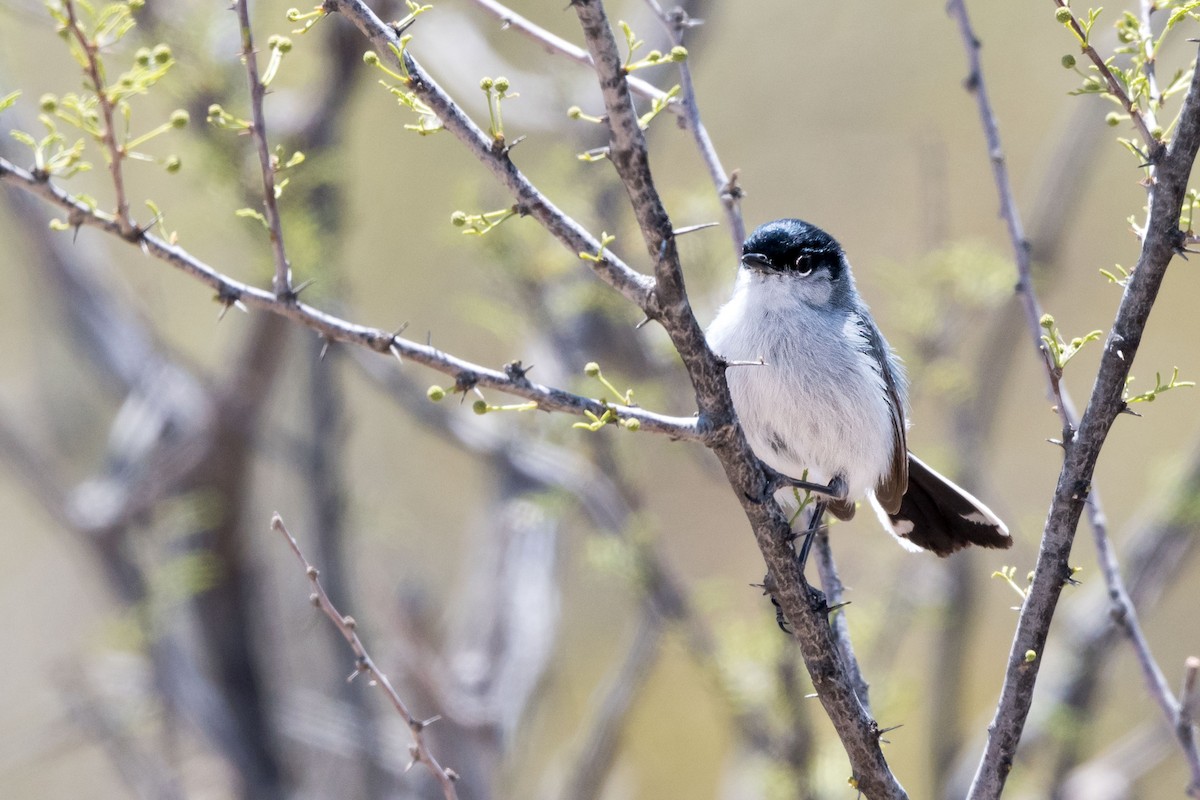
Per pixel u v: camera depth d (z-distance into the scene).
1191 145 5.03
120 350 12.66
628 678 11.03
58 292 12.80
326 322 5.20
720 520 15.66
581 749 11.02
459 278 15.30
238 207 10.34
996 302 11.24
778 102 18.06
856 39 18.12
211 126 10.18
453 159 15.51
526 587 12.54
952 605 11.52
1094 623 11.22
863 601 12.30
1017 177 17.20
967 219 17.12
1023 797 11.24
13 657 15.94
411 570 13.45
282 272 5.18
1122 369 5.24
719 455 5.57
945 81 17.83
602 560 10.54
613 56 4.79
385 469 16.20
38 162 4.87
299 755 12.75
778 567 5.74
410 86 5.11
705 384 5.38
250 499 12.16
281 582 14.01
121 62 9.82
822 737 11.55
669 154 17.33
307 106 10.82
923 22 17.97
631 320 11.69
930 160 13.85
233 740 11.97
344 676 11.95
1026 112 17.52
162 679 11.82
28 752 14.48
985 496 11.85
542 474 12.21
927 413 14.80
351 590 12.32
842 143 17.92
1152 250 5.12
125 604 12.05
